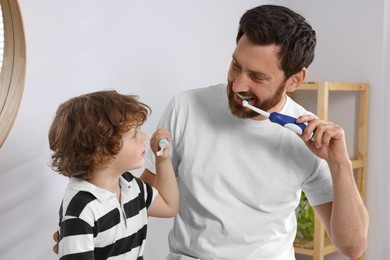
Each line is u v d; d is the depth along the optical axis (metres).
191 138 1.42
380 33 2.64
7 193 1.50
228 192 1.40
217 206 1.39
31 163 1.58
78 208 1.12
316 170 1.42
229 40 2.41
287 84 1.37
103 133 1.15
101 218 1.14
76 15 1.71
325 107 2.46
